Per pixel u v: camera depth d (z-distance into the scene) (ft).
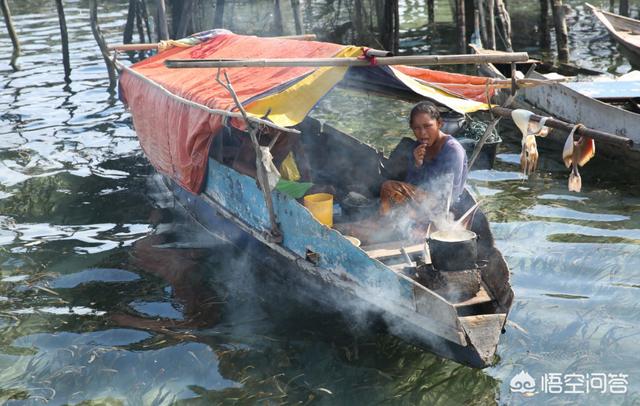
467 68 43.50
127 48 28.37
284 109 19.16
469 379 16.56
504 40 44.42
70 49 52.42
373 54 18.33
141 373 17.21
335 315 18.89
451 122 28.04
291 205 19.20
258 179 20.25
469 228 18.74
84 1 70.95
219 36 27.43
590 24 53.06
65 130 36.01
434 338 16.12
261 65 18.28
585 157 16.80
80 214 26.81
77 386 16.79
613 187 26.53
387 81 21.53
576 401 15.51
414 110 18.69
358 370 17.02
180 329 19.02
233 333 18.72
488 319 15.83
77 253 23.70
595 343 17.51
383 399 15.97
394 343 17.95
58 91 42.68
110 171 30.86
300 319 19.22
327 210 19.66
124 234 25.04
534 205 25.29
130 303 20.49
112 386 16.79
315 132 26.16
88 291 21.26
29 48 53.01
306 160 22.22
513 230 23.40
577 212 24.54
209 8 49.62
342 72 19.34
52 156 32.58
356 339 18.21
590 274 20.54
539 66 39.09
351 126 34.63
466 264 16.71
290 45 23.04
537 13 56.70
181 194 26.61
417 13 60.03
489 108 19.25
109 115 38.27
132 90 27.25
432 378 16.66
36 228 25.70
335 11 49.65
